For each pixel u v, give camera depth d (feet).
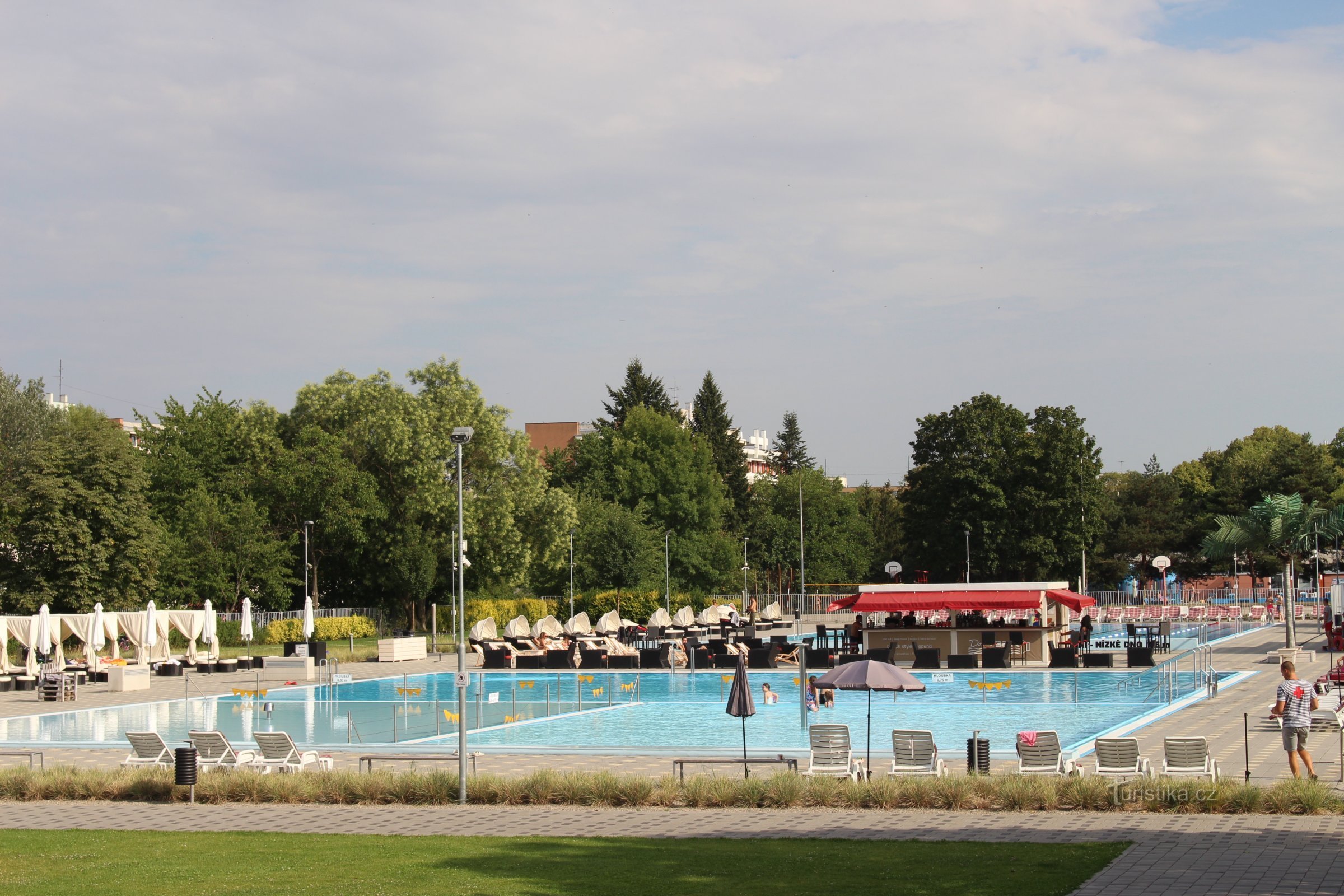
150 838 60.64
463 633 73.72
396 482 262.47
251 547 243.60
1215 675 131.23
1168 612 250.78
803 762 85.56
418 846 57.36
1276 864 49.49
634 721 118.52
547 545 278.26
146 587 232.53
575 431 487.20
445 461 257.75
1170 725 102.17
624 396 439.22
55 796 75.92
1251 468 364.79
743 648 178.70
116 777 77.56
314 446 257.75
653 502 370.12
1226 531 151.12
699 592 306.35
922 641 175.63
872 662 79.36
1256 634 219.41
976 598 172.14
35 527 220.02
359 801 72.79
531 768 85.20
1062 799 66.13
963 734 104.32
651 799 70.44
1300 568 320.09
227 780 75.05
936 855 52.90
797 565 430.61
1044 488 310.04
